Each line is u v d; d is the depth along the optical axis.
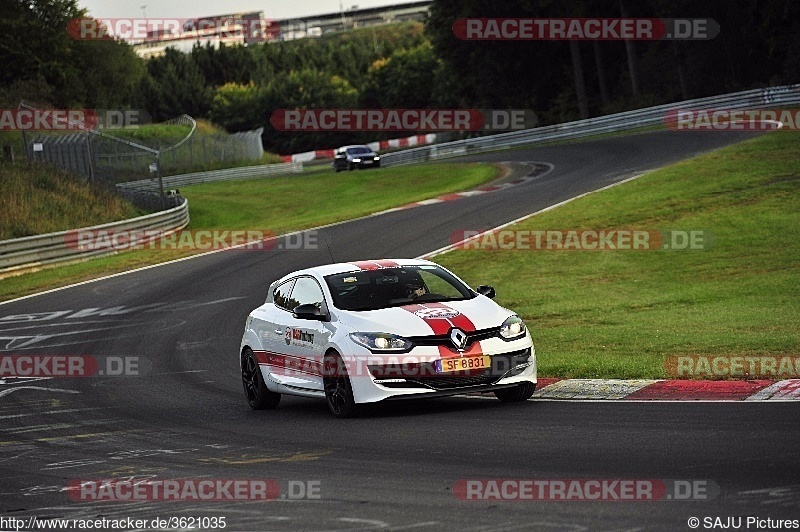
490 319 37.88
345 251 103.94
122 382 55.44
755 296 66.31
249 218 174.38
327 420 38.31
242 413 43.34
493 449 29.28
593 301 70.31
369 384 36.88
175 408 46.09
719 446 26.73
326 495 25.45
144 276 100.75
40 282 101.38
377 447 31.44
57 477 31.41
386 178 199.50
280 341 42.50
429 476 26.53
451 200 136.75
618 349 49.38
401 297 40.19
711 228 90.88
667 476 23.98
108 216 146.12
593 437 29.66
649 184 115.00
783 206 94.88
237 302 82.19
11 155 173.75
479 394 41.88
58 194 147.62
